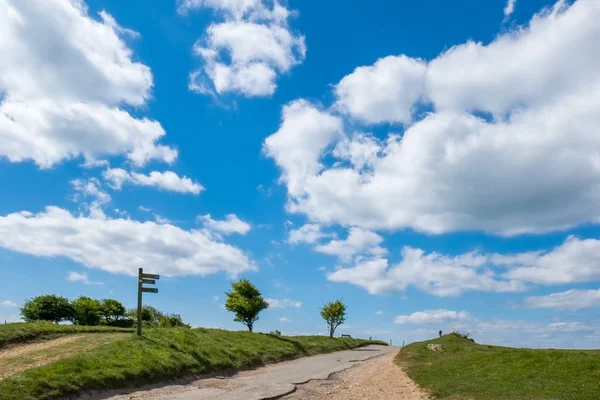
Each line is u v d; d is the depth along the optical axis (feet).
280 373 78.84
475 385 56.39
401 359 100.01
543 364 64.90
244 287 136.46
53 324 106.73
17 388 45.50
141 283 83.05
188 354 76.13
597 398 44.16
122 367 60.03
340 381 71.31
